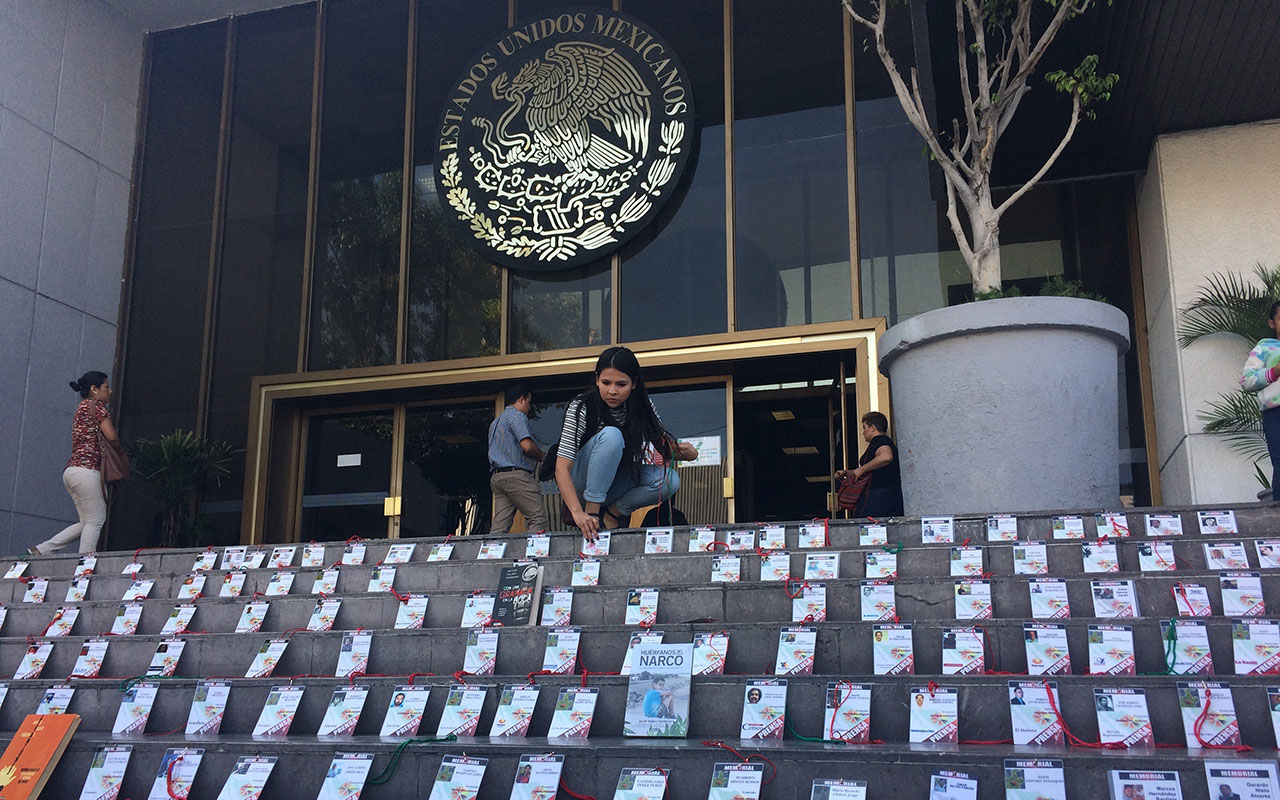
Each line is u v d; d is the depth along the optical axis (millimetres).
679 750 3438
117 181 10875
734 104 9547
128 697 4504
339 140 10562
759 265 9102
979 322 5664
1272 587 4008
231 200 10703
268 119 10812
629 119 9633
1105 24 7262
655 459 5617
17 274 9688
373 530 9820
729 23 9711
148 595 5801
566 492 5301
